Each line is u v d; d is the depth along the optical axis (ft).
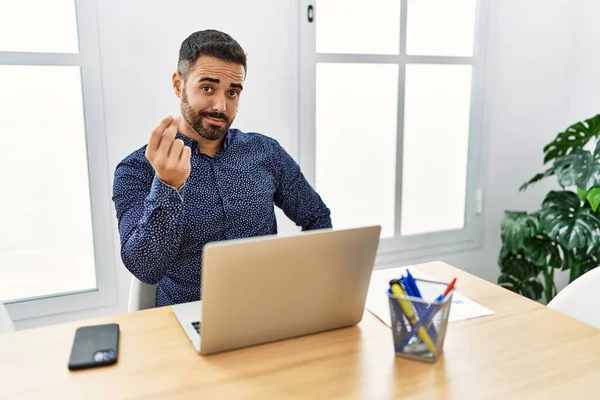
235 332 3.03
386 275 4.40
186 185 4.58
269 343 3.20
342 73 7.43
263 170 5.13
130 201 4.29
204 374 2.85
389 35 7.63
